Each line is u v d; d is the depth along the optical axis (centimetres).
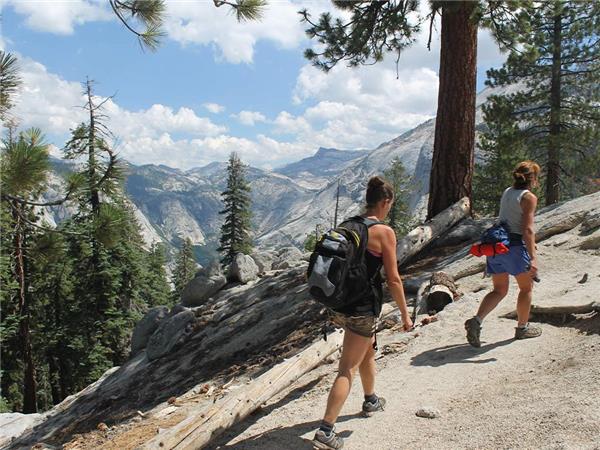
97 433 891
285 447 429
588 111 2667
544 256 860
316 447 377
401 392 494
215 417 464
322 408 497
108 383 1364
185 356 1248
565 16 2580
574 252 838
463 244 1162
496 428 378
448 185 1281
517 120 2834
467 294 753
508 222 557
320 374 636
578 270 761
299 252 1955
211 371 1048
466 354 560
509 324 626
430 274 950
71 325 2953
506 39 1169
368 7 1373
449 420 412
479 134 3300
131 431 776
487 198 3306
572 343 513
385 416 444
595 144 2678
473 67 1268
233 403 487
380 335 729
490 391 453
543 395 410
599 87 2673
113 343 3147
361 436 415
